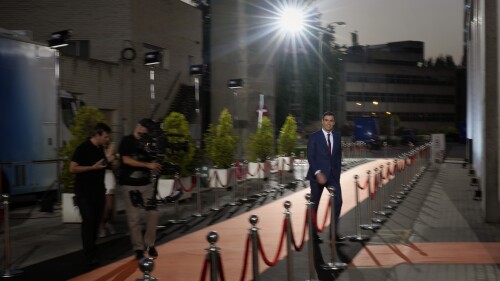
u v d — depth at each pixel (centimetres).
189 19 3266
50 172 1602
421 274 822
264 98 3200
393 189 1797
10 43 1480
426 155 3259
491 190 1271
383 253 964
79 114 1362
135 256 948
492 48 1273
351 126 8656
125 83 2680
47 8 2772
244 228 1245
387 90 11350
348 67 10700
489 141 1272
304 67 6594
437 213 1428
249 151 2572
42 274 860
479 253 956
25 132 1515
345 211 1472
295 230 1212
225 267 880
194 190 1759
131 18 2712
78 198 909
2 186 1427
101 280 820
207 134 2152
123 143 932
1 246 1083
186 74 3238
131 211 930
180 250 1015
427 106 12006
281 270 858
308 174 1084
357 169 3095
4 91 1460
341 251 986
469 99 3169
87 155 909
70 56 2320
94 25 2731
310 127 6756
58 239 1152
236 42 3016
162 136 945
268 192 1973
